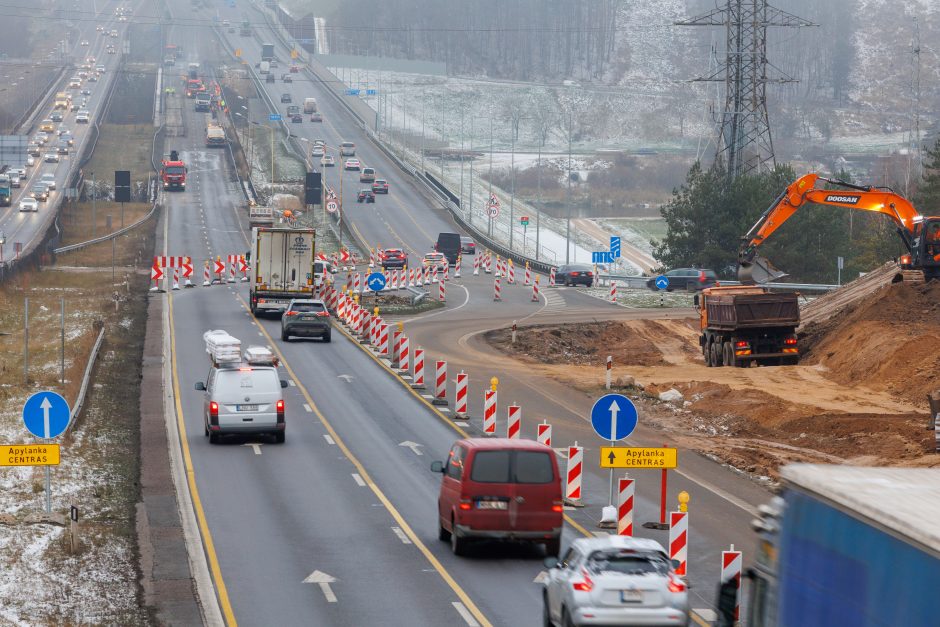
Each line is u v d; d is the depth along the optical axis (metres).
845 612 35.97
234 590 71.81
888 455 110.69
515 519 76.38
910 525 32.16
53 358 170.00
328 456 111.62
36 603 68.50
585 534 85.56
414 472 105.94
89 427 121.31
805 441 122.38
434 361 174.38
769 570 44.06
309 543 82.81
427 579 74.00
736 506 94.88
